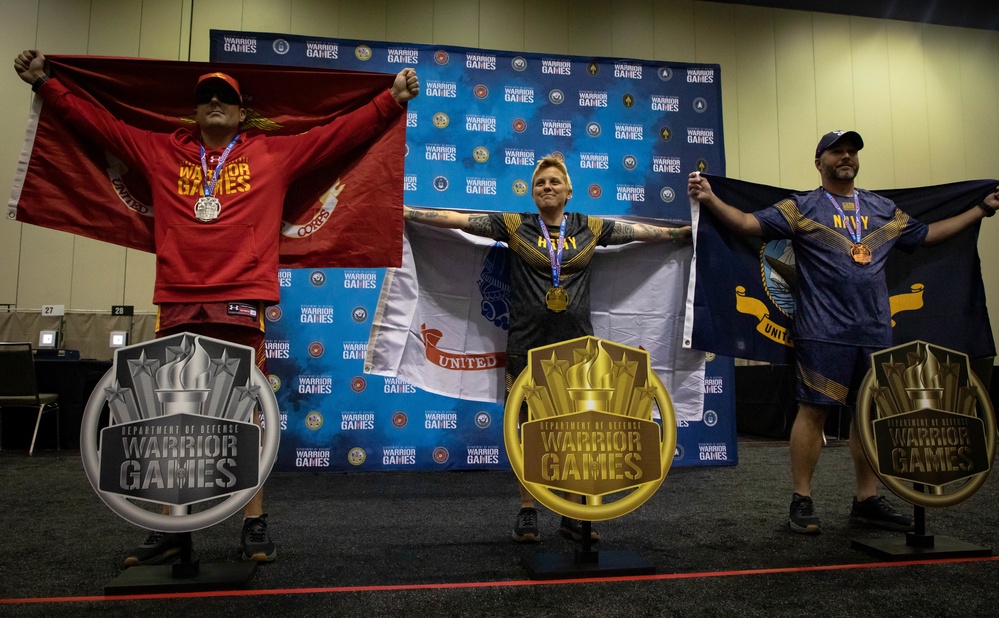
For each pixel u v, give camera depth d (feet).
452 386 9.86
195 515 6.30
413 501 11.21
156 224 7.63
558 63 14.98
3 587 6.56
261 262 7.54
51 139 7.96
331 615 5.75
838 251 9.18
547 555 7.43
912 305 10.33
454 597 6.23
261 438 6.60
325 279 14.07
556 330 8.66
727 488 12.34
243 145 7.98
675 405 10.12
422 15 32.96
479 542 8.46
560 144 14.82
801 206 9.44
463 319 9.96
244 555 7.44
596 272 10.14
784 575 6.92
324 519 9.82
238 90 8.20
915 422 8.01
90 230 7.95
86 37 32.55
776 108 35.12
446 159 14.39
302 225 8.45
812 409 9.12
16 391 17.99
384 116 8.45
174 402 6.39
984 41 37.55
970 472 8.04
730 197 9.99
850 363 8.97
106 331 32.68
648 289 10.22
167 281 7.34
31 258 32.65
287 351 13.87
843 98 35.70
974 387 8.26
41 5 32.63
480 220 9.09
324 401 13.91
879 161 35.47
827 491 12.07
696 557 7.69
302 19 32.50
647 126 15.16
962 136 36.52
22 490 12.18
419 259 9.89
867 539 8.46
